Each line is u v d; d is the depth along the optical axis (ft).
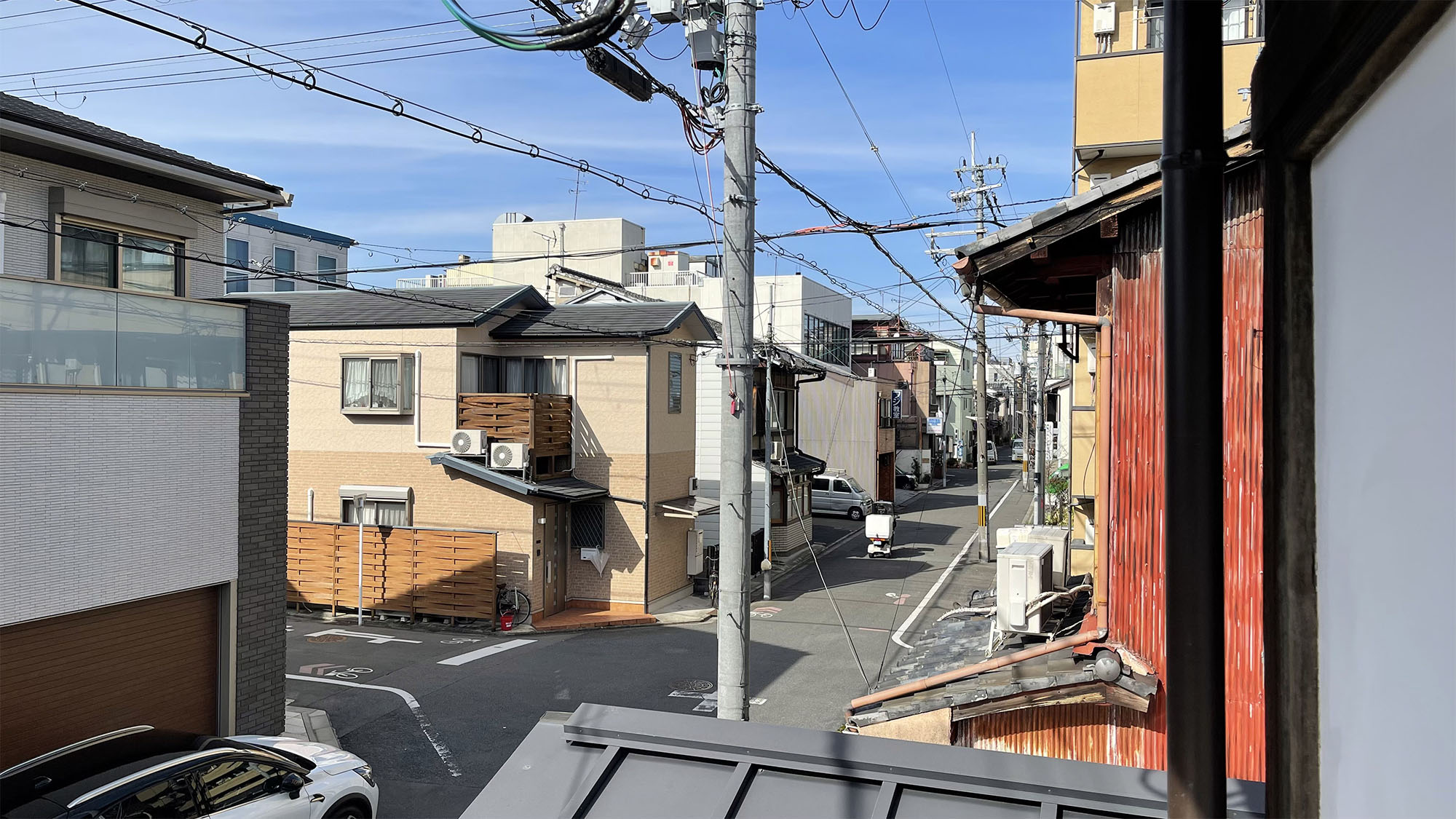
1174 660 5.72
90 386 28.30
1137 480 19.44
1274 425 6.15
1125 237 19.84
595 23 12.12
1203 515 5.65
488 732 38.68
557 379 67.10
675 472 70.08
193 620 32.24
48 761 22.89
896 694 21.49
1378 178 4.68
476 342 64.80
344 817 26.58
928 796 9.45
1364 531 4.92
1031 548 24.71
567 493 60.85
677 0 22.84
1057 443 119.14
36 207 30.53
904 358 180.96
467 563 60.13
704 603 69.46
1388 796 4.61
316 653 52.60
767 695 44.91
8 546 26.02
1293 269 5.94
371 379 64.39
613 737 10.78
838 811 9.33
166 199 34.55
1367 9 4.37
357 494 64.23
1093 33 49.78
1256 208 17.97
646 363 65.10
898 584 74.28
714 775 10.14
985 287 23.80
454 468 62.13
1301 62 5.32
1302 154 5.82
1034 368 154.20
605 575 65.92
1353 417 5.11
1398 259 4.42
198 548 31.89
